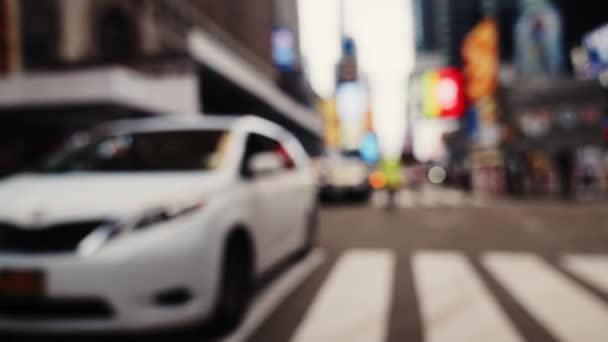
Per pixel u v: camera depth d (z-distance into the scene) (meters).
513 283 4.41
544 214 11.02
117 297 2.60
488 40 41.09
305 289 4.30
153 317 2.68
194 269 2.78
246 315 3.55
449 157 51.56
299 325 3.31
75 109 13.35
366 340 3.01
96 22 22.25
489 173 24.86
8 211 2.81
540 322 3.30
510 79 25.02
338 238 7.54
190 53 16.17
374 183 17.69
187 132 4.14
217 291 2.94
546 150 20.66
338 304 3.81
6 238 2.70
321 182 16.17
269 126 5.39
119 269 2.61
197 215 2.89
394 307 3.71
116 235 2.68
